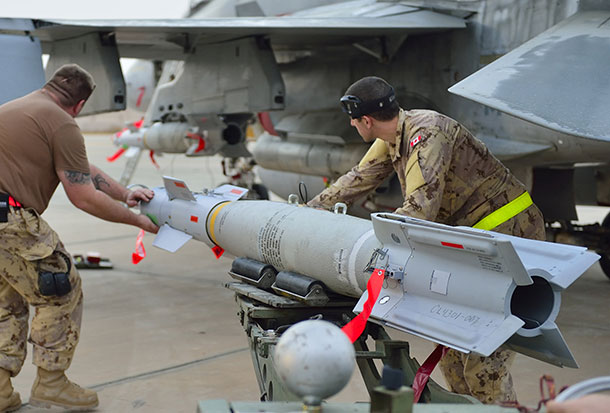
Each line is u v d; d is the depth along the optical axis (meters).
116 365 4.52
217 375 4.32
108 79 6.78
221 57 7.59
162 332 5.29
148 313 5.86
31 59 5.42
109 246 9.34
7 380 3.62
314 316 2.90
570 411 1.42
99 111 6.98
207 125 8.36
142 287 6.88
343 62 8.15
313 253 2.91
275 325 3.16
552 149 5.88
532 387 4.06
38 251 3.40
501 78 3.98
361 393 4.04
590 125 3.43
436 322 2.30
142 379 4.25
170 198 4.03
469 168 2.87
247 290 3.16
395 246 2.53
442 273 2.33
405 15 6.66
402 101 7.23
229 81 7.54
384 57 7.32
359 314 2.52
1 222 3.32
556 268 2.19
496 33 6.14
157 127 9.32
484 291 2.19
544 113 3.59
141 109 12.69
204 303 6.21
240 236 3.44
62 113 3.51
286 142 8.84
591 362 4.52
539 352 2.31
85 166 3.59
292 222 3.13
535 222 3.00
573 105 3.60
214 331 5.32
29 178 3.43
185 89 8.20
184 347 4.91
